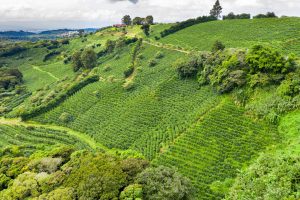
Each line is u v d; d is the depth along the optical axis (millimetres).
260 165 39312
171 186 38500
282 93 62375
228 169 52750
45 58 174125
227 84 72125
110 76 108125
